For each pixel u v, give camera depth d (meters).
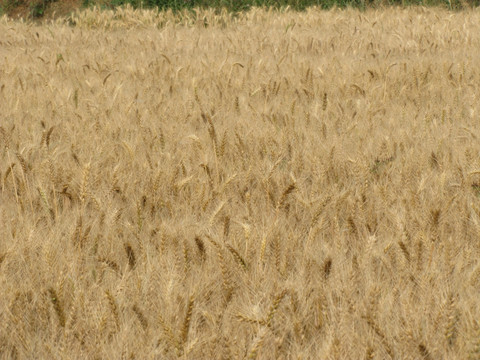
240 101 12.30
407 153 8.27
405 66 14.33
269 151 8.62
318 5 33.56
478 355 4.18
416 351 4.36
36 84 14.92
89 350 4.52
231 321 4.84
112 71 15.71
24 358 4.59
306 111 10.95
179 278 5.36
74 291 5.06
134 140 9.67
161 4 35.16
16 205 7.19
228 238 6.04
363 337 4.58
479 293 5.08
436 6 30.77
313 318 4.95
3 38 26.58
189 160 8.59
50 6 41.22
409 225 6.27
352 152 8.81
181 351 4.40
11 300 4.96
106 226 6.51
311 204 6.79
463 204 6.62
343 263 5.59
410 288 5.12
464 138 9.11
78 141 9.61
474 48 18.61
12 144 9.28
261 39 22.67
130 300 5.23
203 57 18.86
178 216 7.01
